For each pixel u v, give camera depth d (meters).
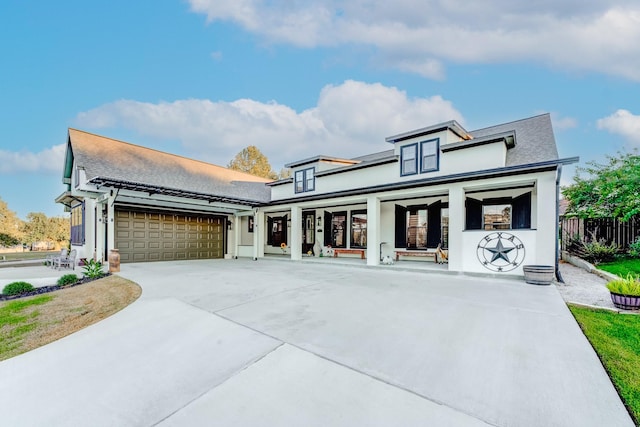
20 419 2.37
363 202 12.27
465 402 2.34
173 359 3.27
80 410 2.45
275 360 3.12
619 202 9.90
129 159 13.41
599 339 3.60
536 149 9.73
